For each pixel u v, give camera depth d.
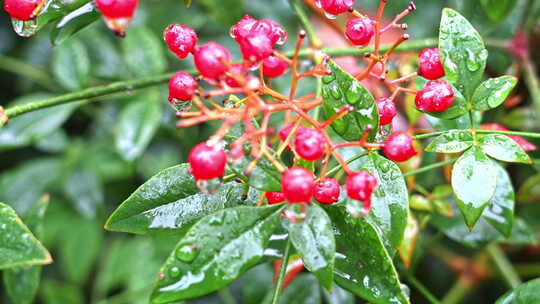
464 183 0.25
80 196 0.39
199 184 0.24
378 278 0.25
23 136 0.36
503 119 0.34
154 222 0.25
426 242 0.36
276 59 0.26
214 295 0.38
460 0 0.36
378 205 0.25
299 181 0.23
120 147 0.35
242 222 0.24
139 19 0.39
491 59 0.37
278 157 0.24
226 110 0.24
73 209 0.41
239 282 0.38
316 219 0.24
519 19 0.36
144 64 0.36
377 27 0.26
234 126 0.26
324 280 0.24
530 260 0.38
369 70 0.27
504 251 0.38
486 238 0.31
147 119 0.36
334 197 0.25
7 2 0.26
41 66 0.41
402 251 0.30
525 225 0.31
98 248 0.40
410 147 0.25
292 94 0.25
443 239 0.38
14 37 0.42
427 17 0.39
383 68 0.27
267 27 0.26
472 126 0.26
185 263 0.23
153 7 0.40
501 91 0.26
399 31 0.39
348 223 0.25
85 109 0.40
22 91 0.42
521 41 0.35
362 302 0.36
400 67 0.34
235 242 0.24
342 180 0.31
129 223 0.25
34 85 0.42
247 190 0.26
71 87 0.36
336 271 0.25
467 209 0.25
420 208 0.31
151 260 0.38
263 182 0.24
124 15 0.25
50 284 0.40
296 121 0.25
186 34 0.26
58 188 0.41
